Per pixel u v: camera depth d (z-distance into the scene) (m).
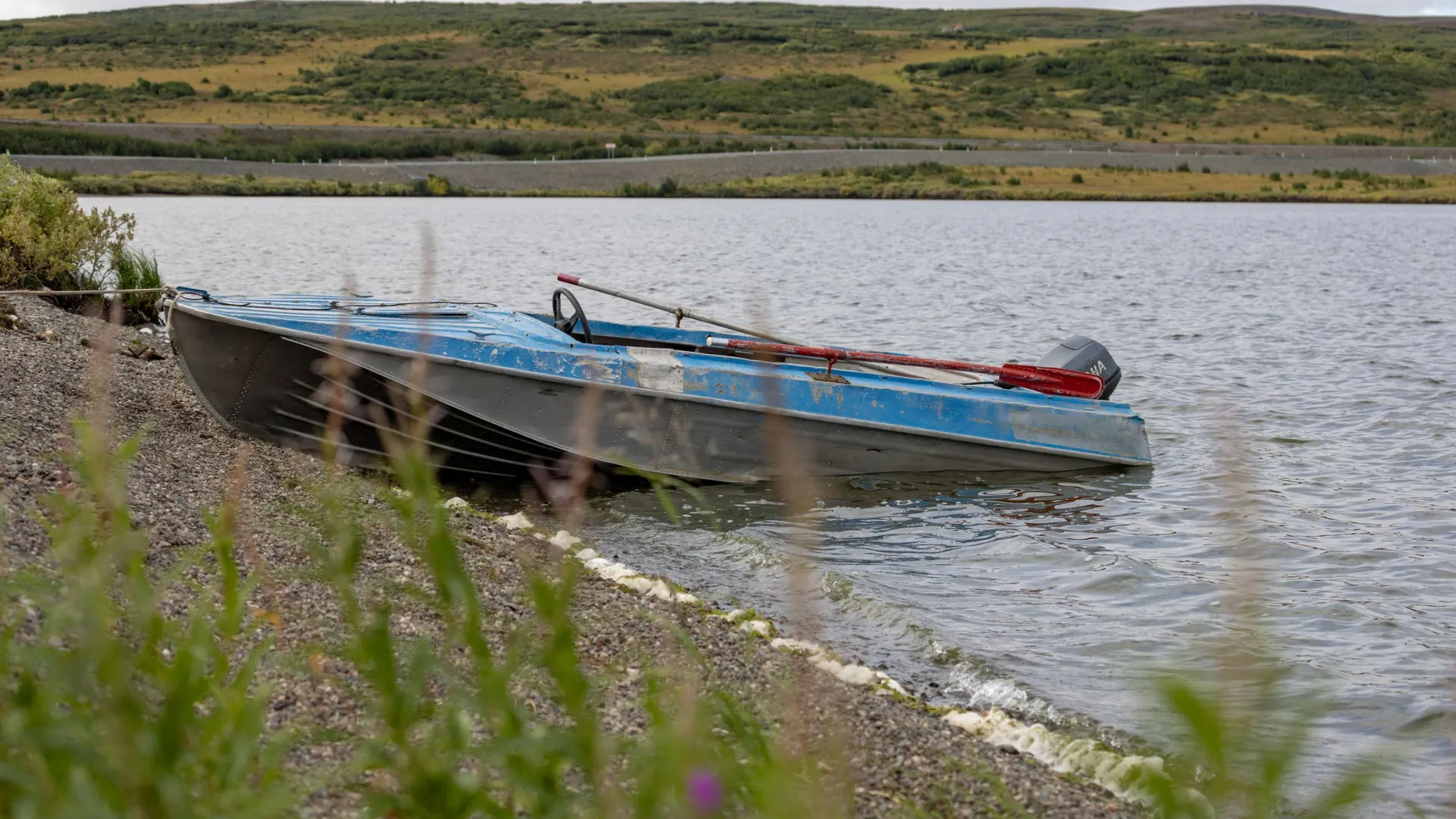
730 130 170.00
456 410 10.90
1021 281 39.19
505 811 3.67
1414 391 18.80
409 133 140.88
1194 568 9.80
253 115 161.25
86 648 3.82
